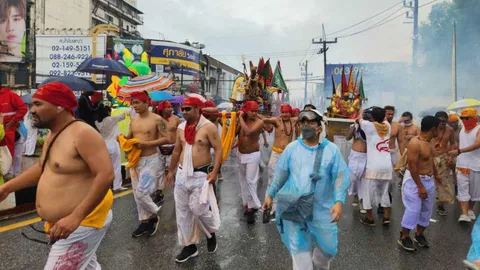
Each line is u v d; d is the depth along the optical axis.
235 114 5.57
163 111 7.44
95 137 2.55
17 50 30.77
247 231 5.57
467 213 6.42
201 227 4.52
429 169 4.96
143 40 34.06
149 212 5.22
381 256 4.75
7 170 6.08
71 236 2.70
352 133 6.61
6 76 30.83
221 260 4.47
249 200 6.06
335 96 11.53
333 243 3.36
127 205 6.75
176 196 4.43
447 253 4.91
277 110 9.62
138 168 5.16
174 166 4.86
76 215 2.41
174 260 4.42
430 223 6.33
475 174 6.31
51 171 2.62
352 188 6.76
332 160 3.30
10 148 6.52
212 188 4.49
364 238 5.42
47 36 26.62
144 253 4.59
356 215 6.64
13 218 5.82
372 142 5.96
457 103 8.52
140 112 5.27
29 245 4.68
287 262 4.45
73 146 2.53
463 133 6.56
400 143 7.16
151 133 5.17
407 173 5.06
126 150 5.07
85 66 8.37
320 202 3.33
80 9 40.69
